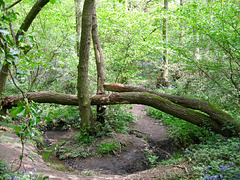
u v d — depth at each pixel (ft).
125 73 28.58
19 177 9.99
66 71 30.91
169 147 21.48
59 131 25.07
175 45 23.20
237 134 17.46
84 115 21.66
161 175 13.06
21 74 5.83
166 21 42.75
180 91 29.86
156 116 32.01
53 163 17.25
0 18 5.60
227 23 21.03
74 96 22.53
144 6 57.62
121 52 28.81
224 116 18.90
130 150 20.68
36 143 19.60
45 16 33.81
